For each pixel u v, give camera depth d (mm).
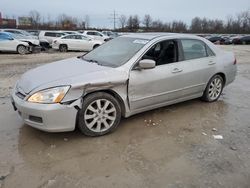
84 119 3748
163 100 4633
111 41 5195
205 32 87250
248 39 39562
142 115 4824
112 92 3971
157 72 4383
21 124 4285
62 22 79938
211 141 3898
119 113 4066
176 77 4672
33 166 3152
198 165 3260
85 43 19500
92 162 3268
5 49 16109
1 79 7625
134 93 4148
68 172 3059
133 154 3479
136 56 4246
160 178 2992
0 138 3805
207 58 5324
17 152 3445
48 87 3529
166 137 3992
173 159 3383
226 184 2914
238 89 7086
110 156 3412
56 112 3473
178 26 89312
